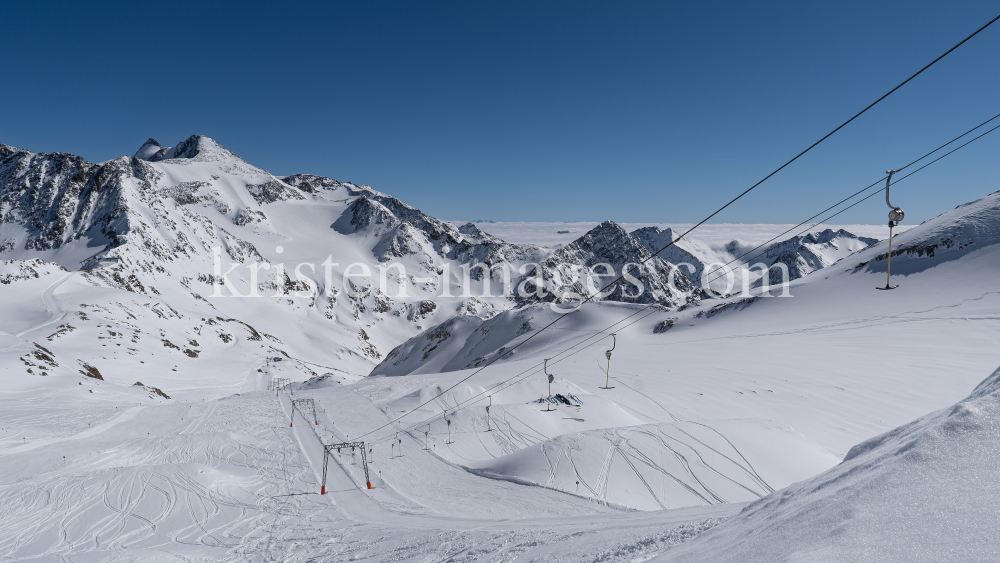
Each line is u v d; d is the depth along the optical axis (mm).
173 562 28781
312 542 29859
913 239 122688
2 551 30734
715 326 119312
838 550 3596
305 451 55000
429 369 164625
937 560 3020
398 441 54375
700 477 32844
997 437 4484
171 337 150625
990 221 113062
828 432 47312
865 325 86812
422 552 19094
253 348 184125
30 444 52844
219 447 56125
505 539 16562
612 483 33094
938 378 58000
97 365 105188
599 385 70562
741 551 5008
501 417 55344
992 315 75312
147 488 40531
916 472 4430
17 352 86500
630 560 7859
